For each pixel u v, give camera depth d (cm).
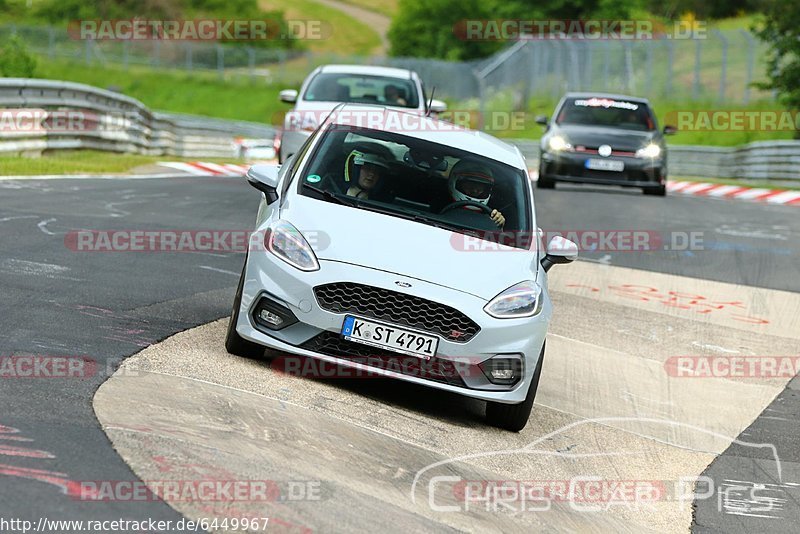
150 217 4262
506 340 2203
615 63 16050
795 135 11856
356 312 2175
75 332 2295
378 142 2583
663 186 6875
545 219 5372
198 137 10925
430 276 2214
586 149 6762
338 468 1789
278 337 2209
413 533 1584
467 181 2523
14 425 1656
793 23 12000
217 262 3500
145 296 2788
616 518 1906
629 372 2944
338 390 2261
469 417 2352
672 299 3888
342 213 2348
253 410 1970
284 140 5059
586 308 3647
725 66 13712
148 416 1817
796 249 5062
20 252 3138
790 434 2575
